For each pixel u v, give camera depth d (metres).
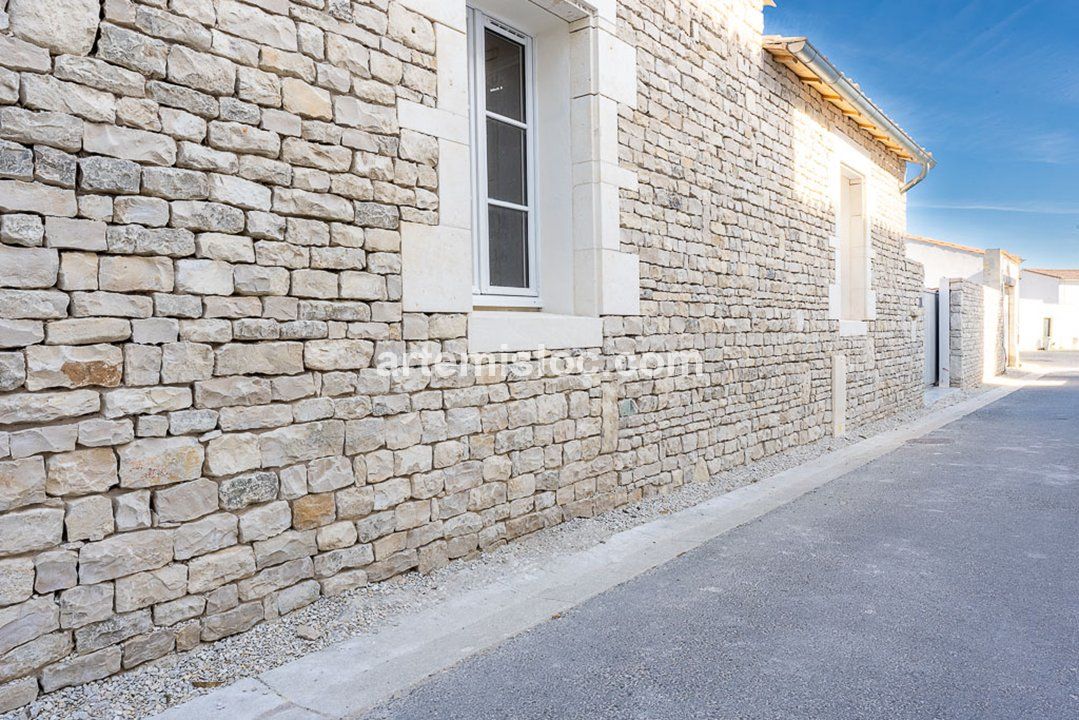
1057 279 39.56
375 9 3.41
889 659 2.83
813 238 7.89
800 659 2.84
